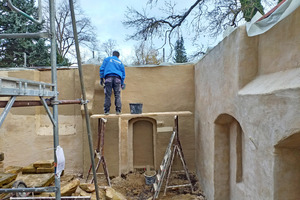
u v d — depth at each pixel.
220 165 3.58
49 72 5.50
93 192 4.02
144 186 4.93
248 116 2.33
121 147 5.58
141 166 5.88
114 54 4.82
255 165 2.24
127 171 5.60
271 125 1.89
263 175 2.07
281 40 2.04
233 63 2.74
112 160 5.30
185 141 5.57
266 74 2.34
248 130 2.34
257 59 2.55
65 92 5.45
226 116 3.26
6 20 12.31
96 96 5.27
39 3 2.14
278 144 1.82
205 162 4.25
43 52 13.35
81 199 2.82
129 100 5.62
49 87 2.20
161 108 5.63
